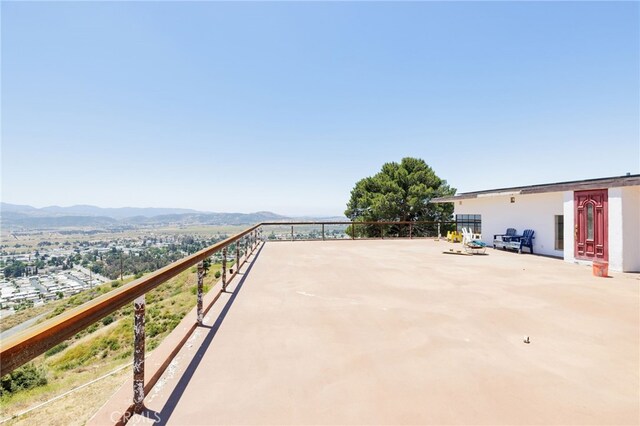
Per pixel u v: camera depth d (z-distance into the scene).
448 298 4.71
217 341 3.12
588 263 7.66
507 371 2.56
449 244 12.96
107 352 10.60
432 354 2.86
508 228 11.31
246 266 7.53
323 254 9.81
